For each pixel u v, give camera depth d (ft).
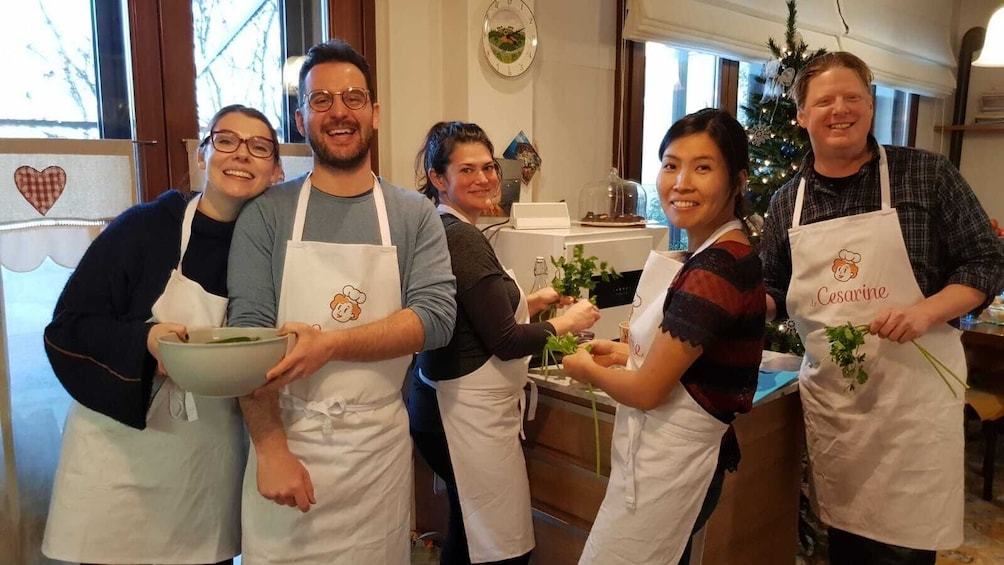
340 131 4.54
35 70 6.01
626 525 4.63
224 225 4.77
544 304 6.38
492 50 8.77
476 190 6.02
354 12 8.00
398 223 4.78
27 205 5.75
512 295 5.82
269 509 4.61
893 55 16.44
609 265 7.73
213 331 4.22
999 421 9.98
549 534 6.38
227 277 4.64
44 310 6.10
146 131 6.59
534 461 6.38
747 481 6.06
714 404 4.40
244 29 7.26
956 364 5.73
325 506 4.59
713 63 12.99
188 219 4.70
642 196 10.05
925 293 5.62
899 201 5.58
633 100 11.34
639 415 4.64
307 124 4.59
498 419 5.64
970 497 10.04
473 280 5.33
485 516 5.67
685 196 4.32
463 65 8.59
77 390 4.53
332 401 4.52
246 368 3.82
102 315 4.53
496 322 5.32
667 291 4.49
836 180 5.83
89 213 6.12
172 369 3.87
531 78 9.36
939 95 18.49
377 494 4.75
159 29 6.61
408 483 5.05
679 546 4.63
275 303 4.61
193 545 4.87
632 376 4.41
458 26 8.58
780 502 6.61
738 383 4.44
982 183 18.94
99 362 4.46
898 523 5.73
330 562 4.64
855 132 5.48
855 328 5.32
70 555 4.69
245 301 4.50
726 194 4.38
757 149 9.77
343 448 4.58
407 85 8.53
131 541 4.74
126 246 4.59
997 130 18.29
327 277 4.49
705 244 4.41
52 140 5.85
